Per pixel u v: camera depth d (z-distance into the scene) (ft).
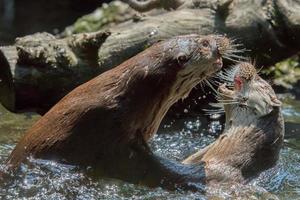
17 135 48.14
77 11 101.76
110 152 38.14
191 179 38.99
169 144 47.83
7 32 92.68
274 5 55.26
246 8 54.44
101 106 37.93
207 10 53.78
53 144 38.14
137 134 38.60
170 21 52.90
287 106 55.88
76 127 37.99
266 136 41.65
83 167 38.04
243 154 40.91
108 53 50.70
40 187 37.42
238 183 39.68
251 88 42.47
